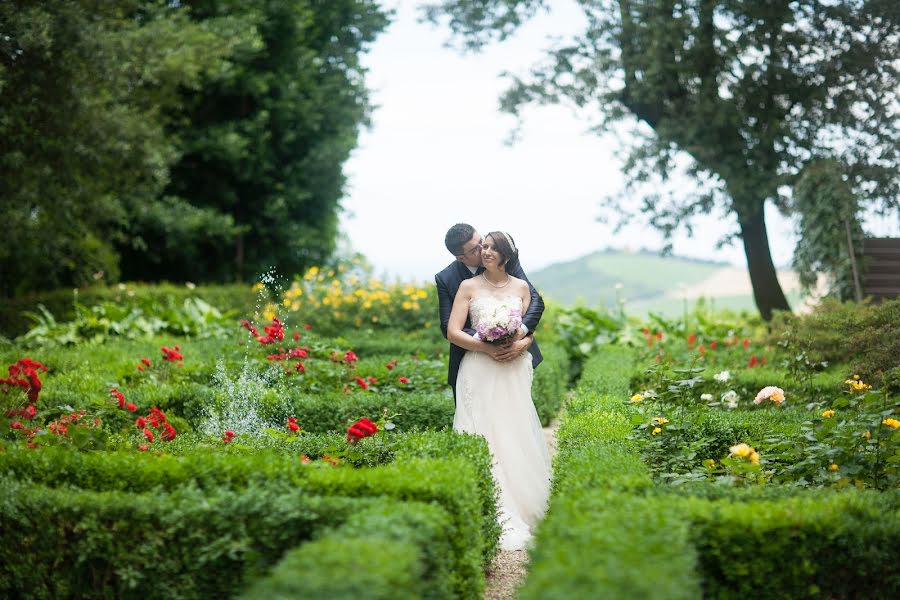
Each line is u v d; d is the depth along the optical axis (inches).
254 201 851.4
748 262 606.5
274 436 206.5
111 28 519.5
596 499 132.2
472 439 188.1
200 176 831.7
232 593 133.4
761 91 556.7
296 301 539.5
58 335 450.3
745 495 147.9
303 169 847.1
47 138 491.8
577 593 90.2
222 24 729.0
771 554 128.5
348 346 382.6
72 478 157.8
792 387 306.2
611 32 579.8
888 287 451.2
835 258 458.0
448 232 214.5
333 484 147.3
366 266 564.7
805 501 141.2
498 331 202.1
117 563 136.9
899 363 277.7
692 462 189.6
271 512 133.3
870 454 178.4
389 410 267.4
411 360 365.1
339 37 893.2
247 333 416.8
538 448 213.3
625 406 242.4
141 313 496.4
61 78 471.8
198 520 134.3
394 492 144.2
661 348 432.5
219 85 787.4
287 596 90.7
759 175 545.6
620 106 605.0
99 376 309.4
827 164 476.7
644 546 105.2
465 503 146.9
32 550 141.4
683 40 555.8
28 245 591.2
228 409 264.5
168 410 269.6
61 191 523.2
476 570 149.3
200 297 666.8
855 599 131.9
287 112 820.6
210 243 853.8
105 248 701.3
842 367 315.9
